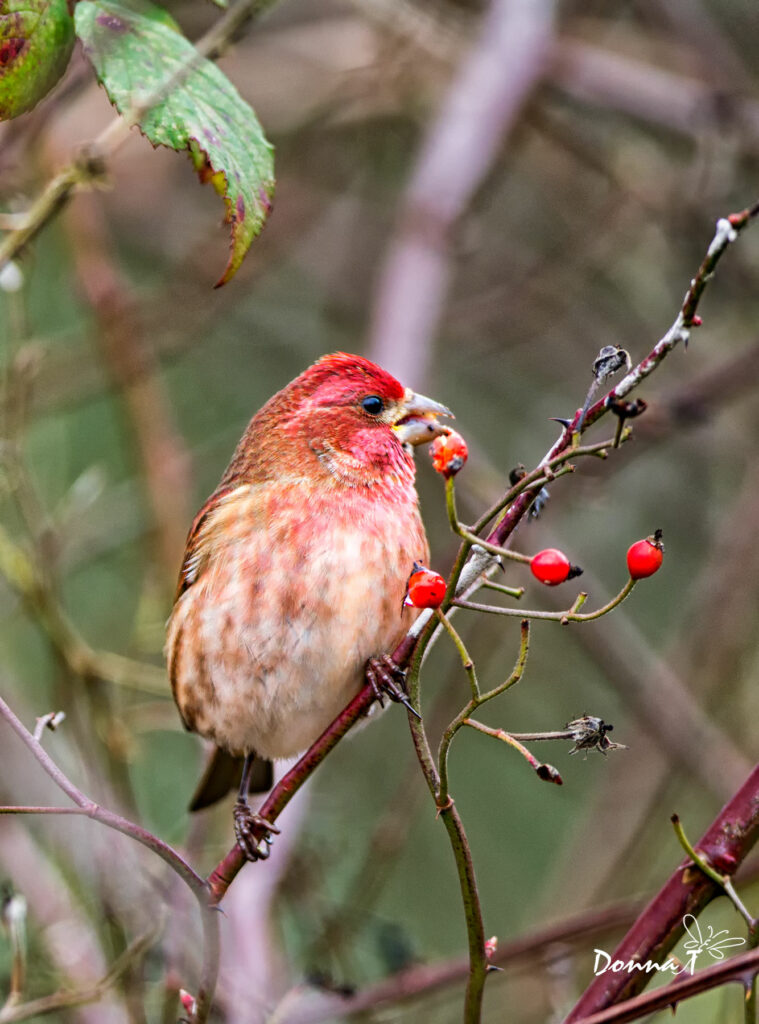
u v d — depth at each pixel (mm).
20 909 6977
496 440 13812
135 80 5348
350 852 10953
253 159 5422
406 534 7234
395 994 7859
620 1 13758
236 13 7090
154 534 11203
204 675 7250
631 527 13562
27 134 8281
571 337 13797
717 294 13047
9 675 10258
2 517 10695
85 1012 8695
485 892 12445
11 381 8953
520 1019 9852
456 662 11062
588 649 11250
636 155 13125
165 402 12852
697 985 4871
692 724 10891
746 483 12305
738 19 13523
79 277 11250
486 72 11359
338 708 7152
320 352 14250
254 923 8555
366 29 13445
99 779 8859
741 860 5273
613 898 10828
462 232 11281
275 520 7141
